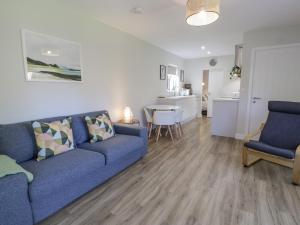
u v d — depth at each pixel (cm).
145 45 445
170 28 349
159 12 274
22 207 138
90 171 194
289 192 207
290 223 160
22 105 216
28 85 220
